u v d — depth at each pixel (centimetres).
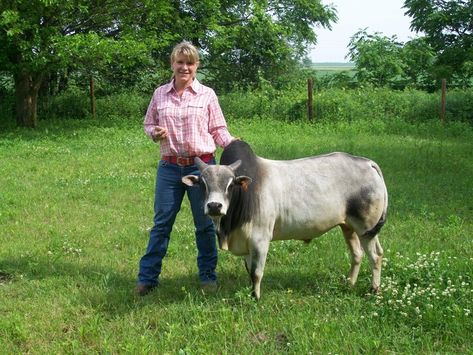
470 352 418
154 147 1388
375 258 542
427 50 2723
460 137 1582
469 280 533
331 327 456
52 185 1003
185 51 508
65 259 646
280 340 457
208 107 529
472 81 2756
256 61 2681
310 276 589
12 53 1700
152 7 1780
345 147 1368
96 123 1903
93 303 532
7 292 561
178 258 648
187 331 464
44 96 2130
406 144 1445
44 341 466
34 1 1542
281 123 1808
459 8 2791
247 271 582
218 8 2288
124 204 880
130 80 2427
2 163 1198
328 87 2511
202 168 484
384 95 1938
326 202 523
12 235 731
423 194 926
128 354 432
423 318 470
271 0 2686
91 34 1600
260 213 505
